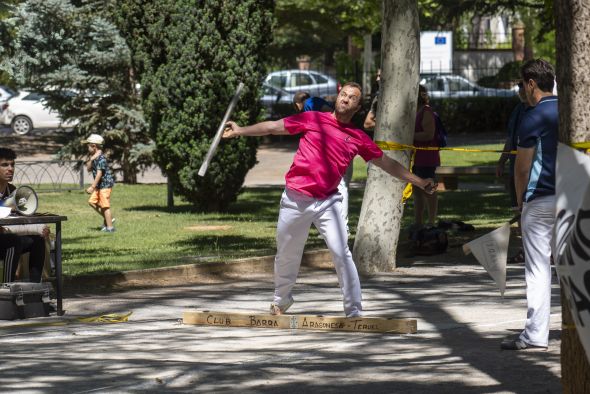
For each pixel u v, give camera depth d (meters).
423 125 19.14
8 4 27.41
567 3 7.42
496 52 67.06
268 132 11.41
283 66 74.50
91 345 11.15
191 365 9.88
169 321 12.77
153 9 26.14
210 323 12.39
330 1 55.44
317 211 11.52
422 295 14.40
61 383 9.17
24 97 56.56
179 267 16.64
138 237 21.86
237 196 28.28
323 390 8.88
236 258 17.72
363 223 17.02
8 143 51.66
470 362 9.91
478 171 29.48
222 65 25.97
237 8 25.94
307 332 11.81
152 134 26.84
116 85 35.84
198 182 26.53
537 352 10.27
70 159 35.69
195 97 26.09
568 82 7.44
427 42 57.25
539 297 10.38
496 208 26.33
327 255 18.22
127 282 16.11
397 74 16.78
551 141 10.13
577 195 6.59
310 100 18.36
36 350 10.86
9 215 13.02
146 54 26.42
